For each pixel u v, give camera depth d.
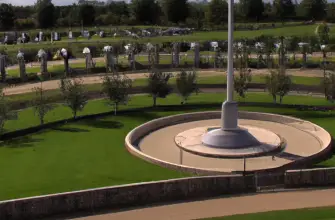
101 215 30.09
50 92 74.81
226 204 31.33
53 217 30.00
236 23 188.50
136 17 196.88
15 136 51.78
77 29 183.75
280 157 42.84
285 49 113.69
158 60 108.62
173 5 188.25
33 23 192.88
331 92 60.78
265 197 32.44
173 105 65.25
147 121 57.84
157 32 166.62
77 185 36.34
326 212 29.27
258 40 133.50
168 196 32.47
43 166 41.25
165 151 45.66
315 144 46.91
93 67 103.62
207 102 67.25
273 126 54.09
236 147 44.41
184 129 53.53
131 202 31.78
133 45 126.69
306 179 34.44
